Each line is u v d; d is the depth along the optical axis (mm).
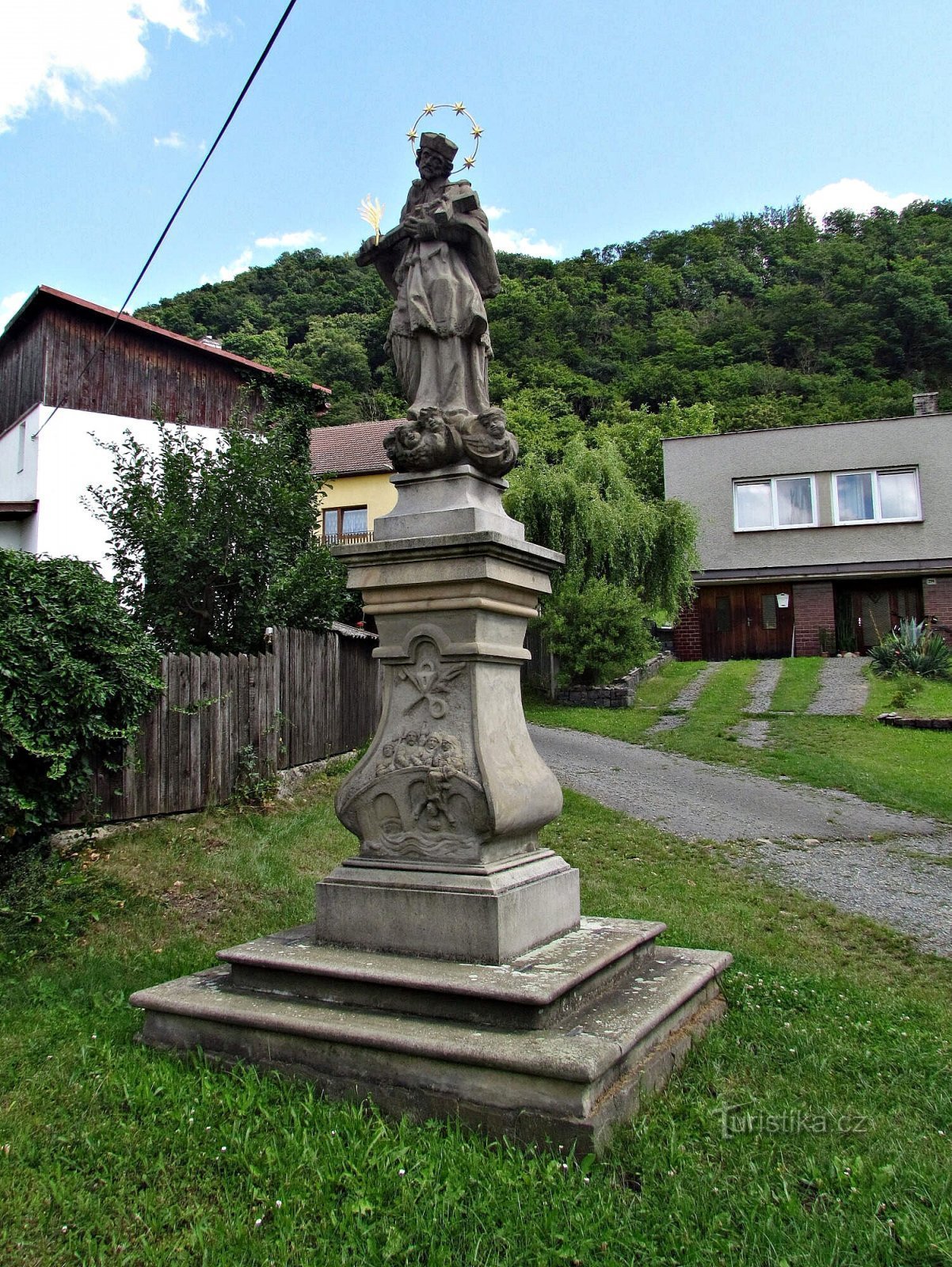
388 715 4461
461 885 3967
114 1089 3588
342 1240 2660
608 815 9711
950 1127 3488
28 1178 2994
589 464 20219
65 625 7453
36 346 17359
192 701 9086
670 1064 3770
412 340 4785
